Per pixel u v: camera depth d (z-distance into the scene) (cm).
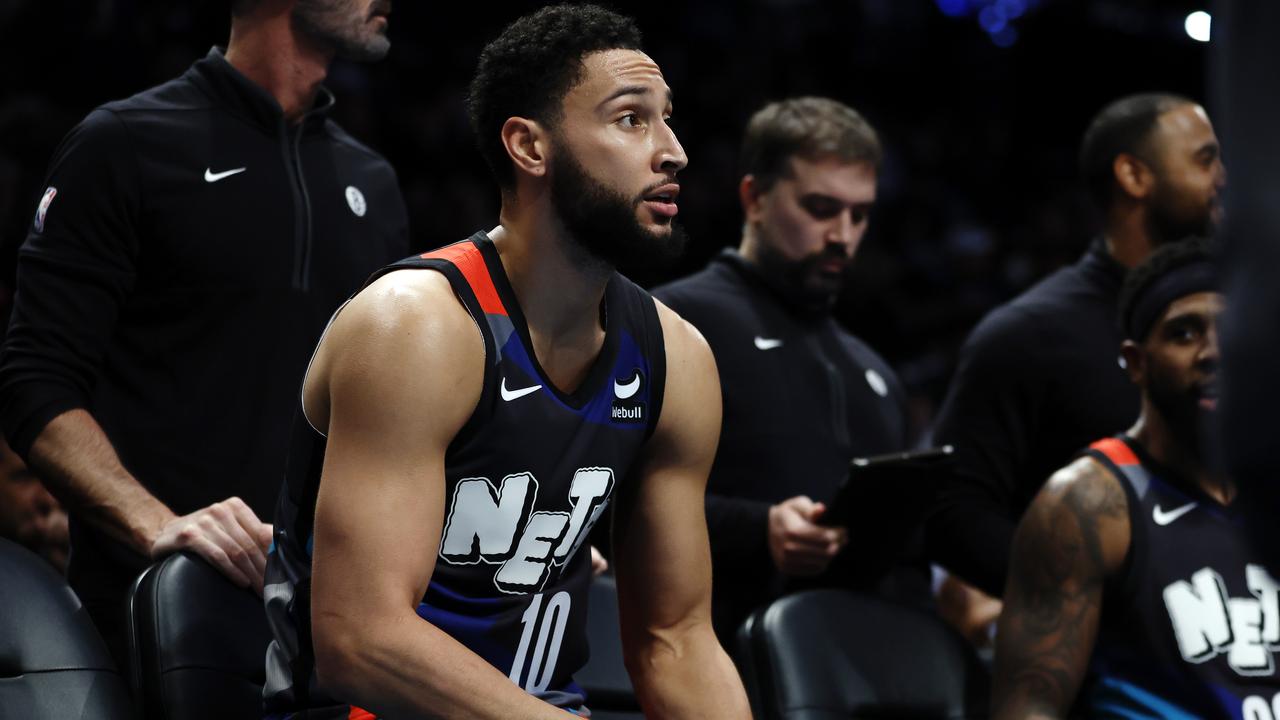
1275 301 257
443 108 2859
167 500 834
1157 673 875
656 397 690
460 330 623
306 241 892
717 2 3994
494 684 592
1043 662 869
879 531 940
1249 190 262
